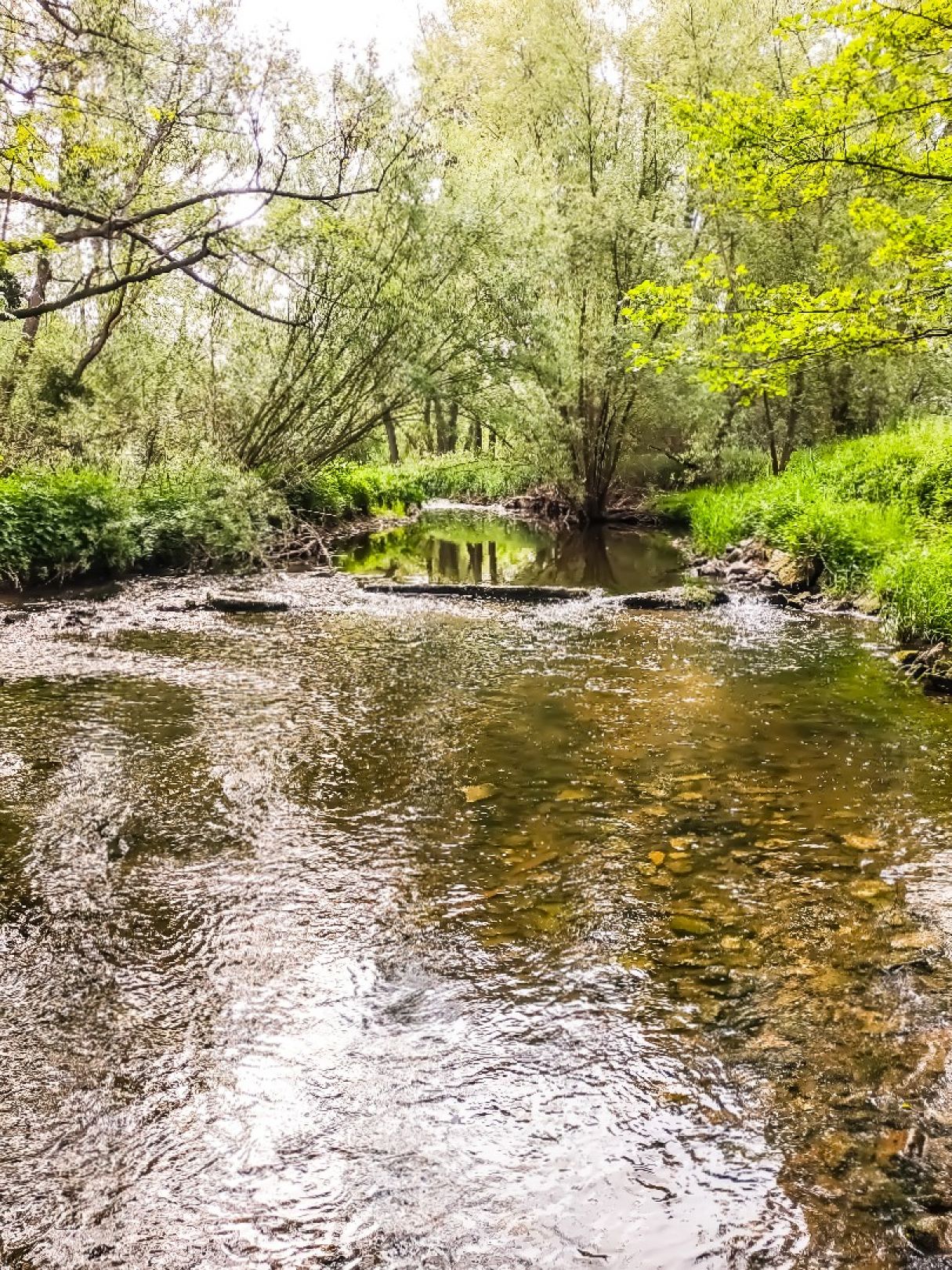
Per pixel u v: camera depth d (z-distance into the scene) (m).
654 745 6.64
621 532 23.45
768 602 12.70
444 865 4.70
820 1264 2.33
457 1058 3.18
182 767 6.08
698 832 5.11
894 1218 2.46
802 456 21.34
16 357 15.69
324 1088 3.03
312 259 15.98
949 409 21.44
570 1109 2.92
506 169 19.11
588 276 20.95
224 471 15.77
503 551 19.50
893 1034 3.26
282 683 8.37
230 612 11.98
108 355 17.03
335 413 18.78
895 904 4.23
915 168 8.21
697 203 19.88
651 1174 2.65
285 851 4.84
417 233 17.38
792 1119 2.86
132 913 4.16
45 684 8.14
